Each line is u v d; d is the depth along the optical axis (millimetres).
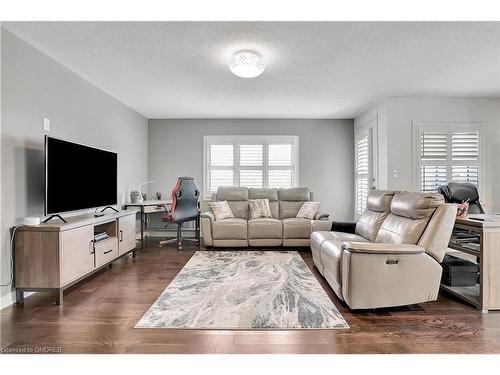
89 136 3979
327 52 3053
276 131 6125
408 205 2777
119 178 4883
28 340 2033
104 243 3371
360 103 4992
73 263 2803
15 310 2504
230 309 2500
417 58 3219
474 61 3312
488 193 4789
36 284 2613
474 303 2520
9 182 2637
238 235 4812
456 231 2975
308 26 2551
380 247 2396
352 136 6141
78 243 2881
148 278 3316
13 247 2629
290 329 2180
